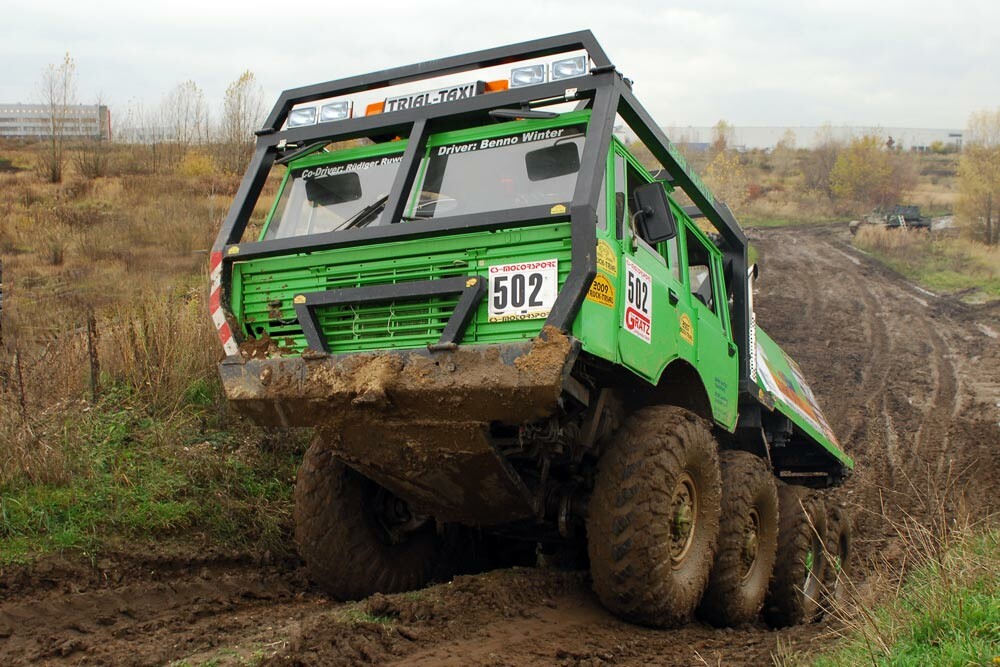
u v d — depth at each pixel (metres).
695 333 6.49
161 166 35.28
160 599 5.79
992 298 30.62
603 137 4.96
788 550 7.57
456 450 4.84
